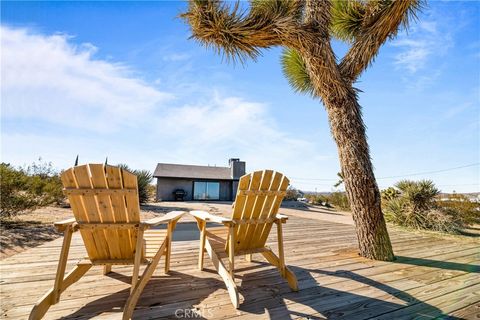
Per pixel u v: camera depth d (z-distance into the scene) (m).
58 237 4.04
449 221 5.79
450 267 2.84
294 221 6.83
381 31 3.28
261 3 3.41
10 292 1.96
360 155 3.29
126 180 1.73
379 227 3.18
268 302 1.90
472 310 1.83
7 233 4.10
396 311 1.80
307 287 2.21
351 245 3.89
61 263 1.73
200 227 2.72
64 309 1.72
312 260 3.04
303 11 3.81
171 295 1.99
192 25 3.41
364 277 2.48
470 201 7.60
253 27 3.25
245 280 2.35
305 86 4.50
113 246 1.93
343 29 4.04
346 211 12.61
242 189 2.08
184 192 16.05
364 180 3.25
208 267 2.68
